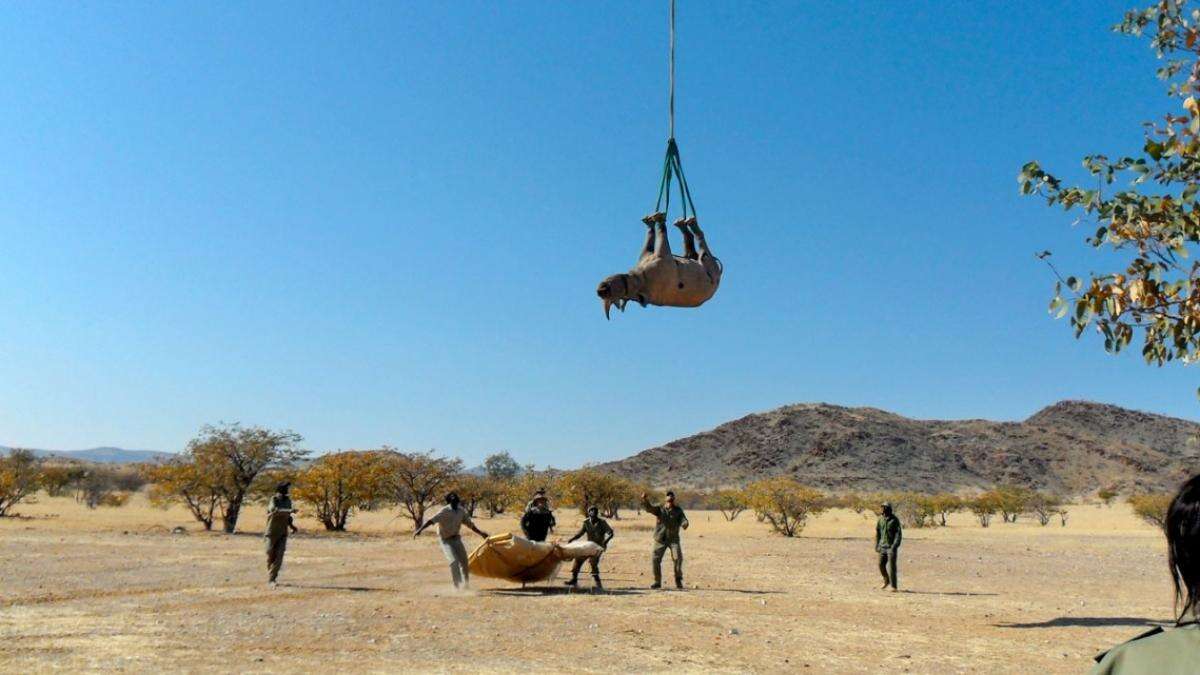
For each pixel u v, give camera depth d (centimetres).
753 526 6056
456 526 1723
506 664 984
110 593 1541
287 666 941
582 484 5591
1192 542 212
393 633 1177
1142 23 698
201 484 3753
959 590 1941
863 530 5766
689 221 1123
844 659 1059
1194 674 191
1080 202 647
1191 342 620
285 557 2480
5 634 1108
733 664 1015
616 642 1142
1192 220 591
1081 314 630
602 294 1034
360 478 4288
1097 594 1891
